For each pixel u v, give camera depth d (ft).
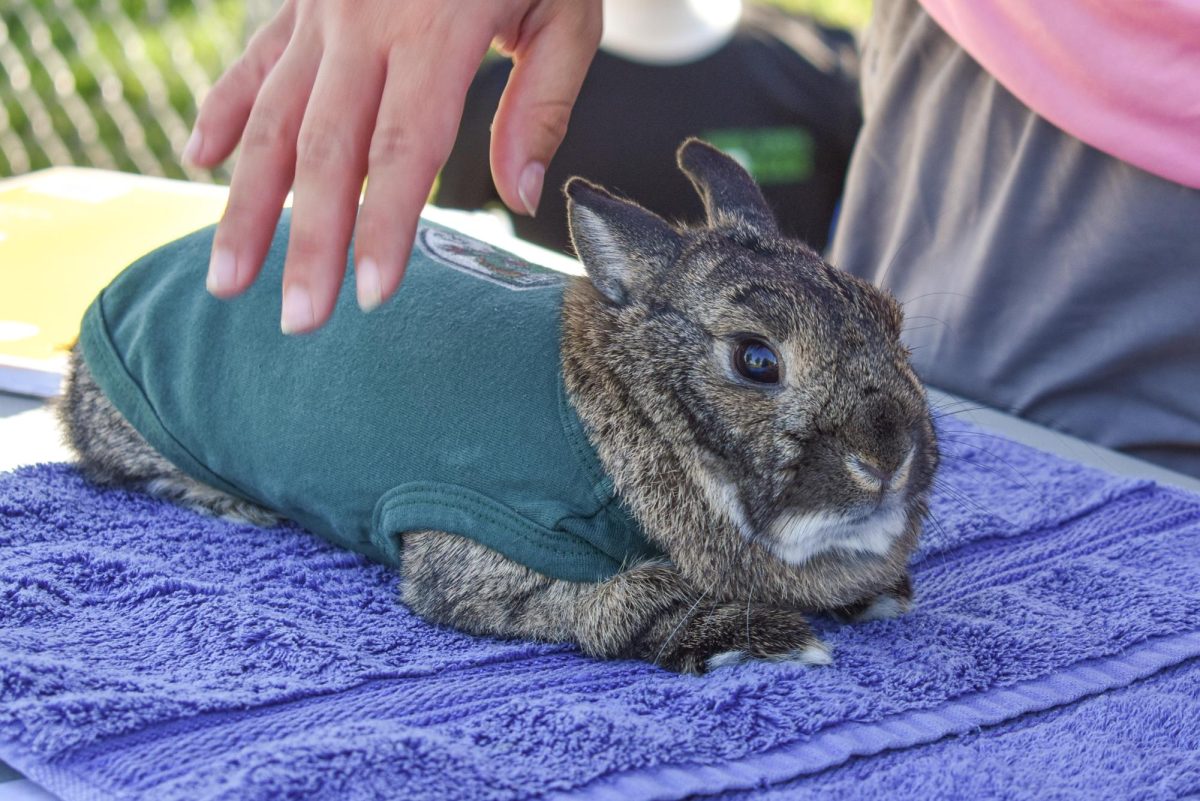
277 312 2.30
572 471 2.10
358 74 1.87
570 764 1.80
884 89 3.27
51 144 5.75
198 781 1.73
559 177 3.74
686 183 3.71
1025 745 1.92
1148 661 2.11
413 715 1.90
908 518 2.16
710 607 2.10
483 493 2.10
